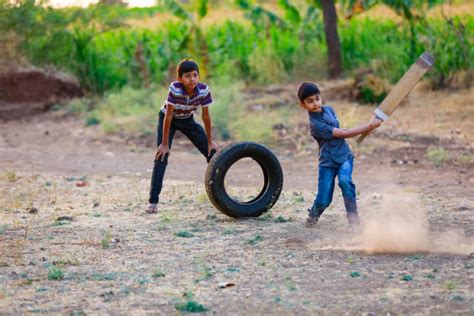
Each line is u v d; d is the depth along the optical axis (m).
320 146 13.78
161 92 31.42
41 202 17.41
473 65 31.56
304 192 18.12
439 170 20.86
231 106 28.42
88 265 11.72
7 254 12.39
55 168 23.05
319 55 35.03
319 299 9.84
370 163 22.17
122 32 39.00
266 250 12.48
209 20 45.53
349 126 25.84
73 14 36.09
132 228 14.38
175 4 35.44
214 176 14.76
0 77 33.88
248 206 15.08
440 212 15.38
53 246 12.98
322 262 11.65
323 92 30.80
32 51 35.47
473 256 11.83
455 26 32.44
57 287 10.54
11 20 34.81
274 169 15.23
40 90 34.16
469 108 27.73
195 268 11.44
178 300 9.88
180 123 15.84
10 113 32.88
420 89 31.34
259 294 10.09
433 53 31.64
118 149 26.20
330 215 15.25
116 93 34.44
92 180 20.67
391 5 33.16
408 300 9.71
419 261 11.59
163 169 15.87
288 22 38.00
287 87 32.84
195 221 15.01
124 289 10.38
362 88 29.48
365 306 9.52
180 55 35.31
